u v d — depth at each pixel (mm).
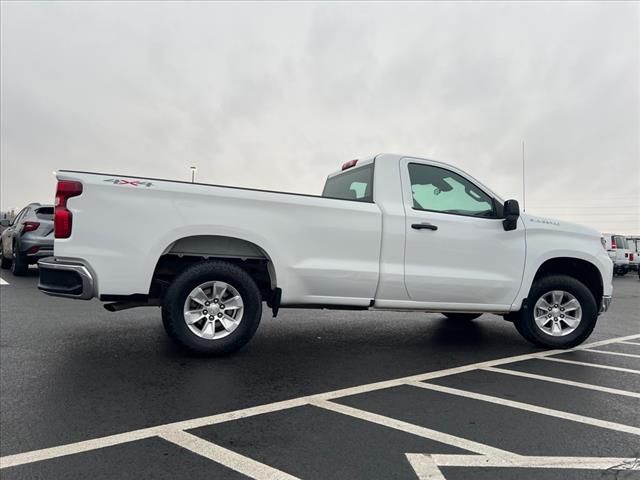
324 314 7309
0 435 2676
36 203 10281
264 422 2947
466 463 2465
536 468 2426
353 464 2426
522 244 5023
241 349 4801
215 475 2285
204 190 4133
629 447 2695
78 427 2803
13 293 7961
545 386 3811
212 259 4461
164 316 4176
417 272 4645
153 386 3557
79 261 3809
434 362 4516
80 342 4840
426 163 4977
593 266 5270
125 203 3912
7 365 3992
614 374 4191
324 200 4488
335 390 3600
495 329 6355
